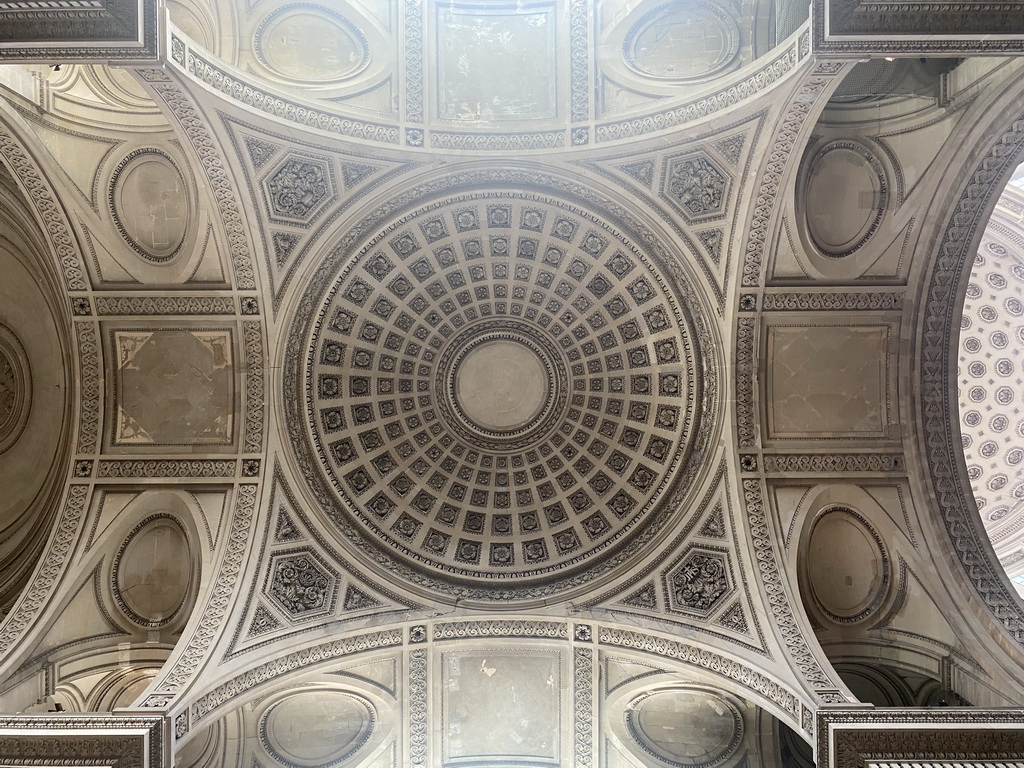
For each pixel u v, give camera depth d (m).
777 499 15.62
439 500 17.25
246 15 14.71
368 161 14.86
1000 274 25.17
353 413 16.75
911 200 14.56
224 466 15.84
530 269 16.69
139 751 10.83
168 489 15.77
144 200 14.88
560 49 15.02
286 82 14.69
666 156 14.61
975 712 11.40
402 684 15.60
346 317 16.20
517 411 17.55
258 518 15.41
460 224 15.99
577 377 17.39
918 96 14.14
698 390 16.05
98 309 15.50
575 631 15.62
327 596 15.42
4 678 13.30
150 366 15.95
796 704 12.37
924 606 15.03
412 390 17.30
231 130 13.39
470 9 15.12
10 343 17.55
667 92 14.61
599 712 15.44
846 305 15.52
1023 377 26.17
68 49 9.85
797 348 15.84
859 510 15.77
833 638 15.53
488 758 15.72
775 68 12.35
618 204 15.33
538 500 17.39
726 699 15.79
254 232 14.74
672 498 16.25
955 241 14.77
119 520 15.55
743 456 15.73
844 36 9.90
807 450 15.88
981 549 15.12
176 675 12.95
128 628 15.46
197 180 14.13
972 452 26.39
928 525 15.39
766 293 15.37
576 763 15.43
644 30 15.02
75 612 14.90
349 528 16.23
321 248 15.38
